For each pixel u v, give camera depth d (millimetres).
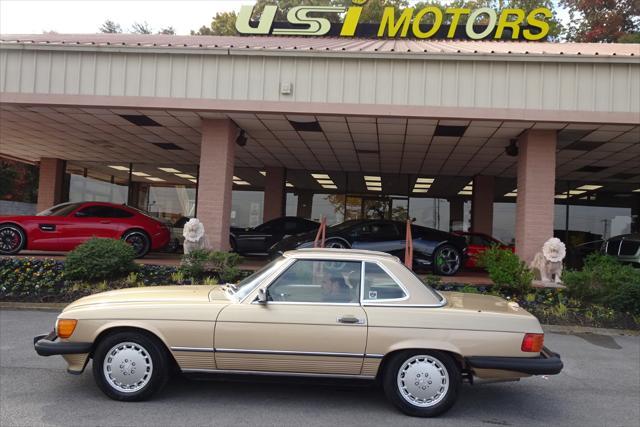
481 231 19609
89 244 10500
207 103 11180
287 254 5004
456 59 10742
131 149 17750
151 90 11273
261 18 16172
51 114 12750
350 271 4844
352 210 20781
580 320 9219
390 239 12719
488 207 19719
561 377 6172
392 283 4805
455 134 12727
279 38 16109
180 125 13320
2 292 9938
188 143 15992
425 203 20812
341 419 4527
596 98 10562
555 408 5059
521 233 11898
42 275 10469
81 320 4695
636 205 21000
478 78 10742
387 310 4660
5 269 10570
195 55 11250
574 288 9945
